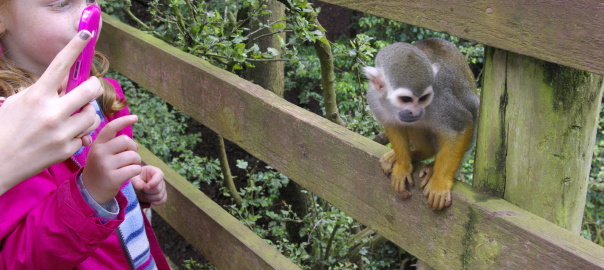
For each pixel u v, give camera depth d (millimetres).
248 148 2496
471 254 1675
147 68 3135
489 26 1482
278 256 2455
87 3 1441
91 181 1319
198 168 5363
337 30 9828
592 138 1617
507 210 1594
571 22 1299
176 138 6383
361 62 4090
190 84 2781
